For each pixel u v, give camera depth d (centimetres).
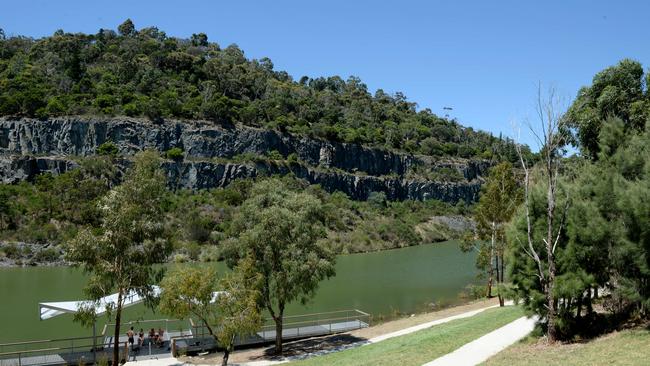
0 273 7012
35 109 11725
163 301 2697
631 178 2225
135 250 2783
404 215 14075
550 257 2028
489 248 4625
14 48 16162
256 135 13888
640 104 3009
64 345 3434
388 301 5078
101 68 15438
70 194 9419
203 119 13525
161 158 11712
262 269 3162
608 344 1825
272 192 3622
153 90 14425
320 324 3938
